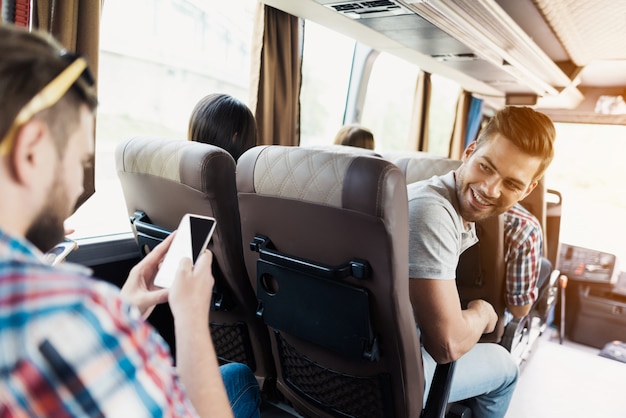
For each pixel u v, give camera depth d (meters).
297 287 1.12
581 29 3.12
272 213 1.10
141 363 0.38
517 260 1.61
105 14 1.83
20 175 0.37
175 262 0.76
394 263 0.93
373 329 1.05
